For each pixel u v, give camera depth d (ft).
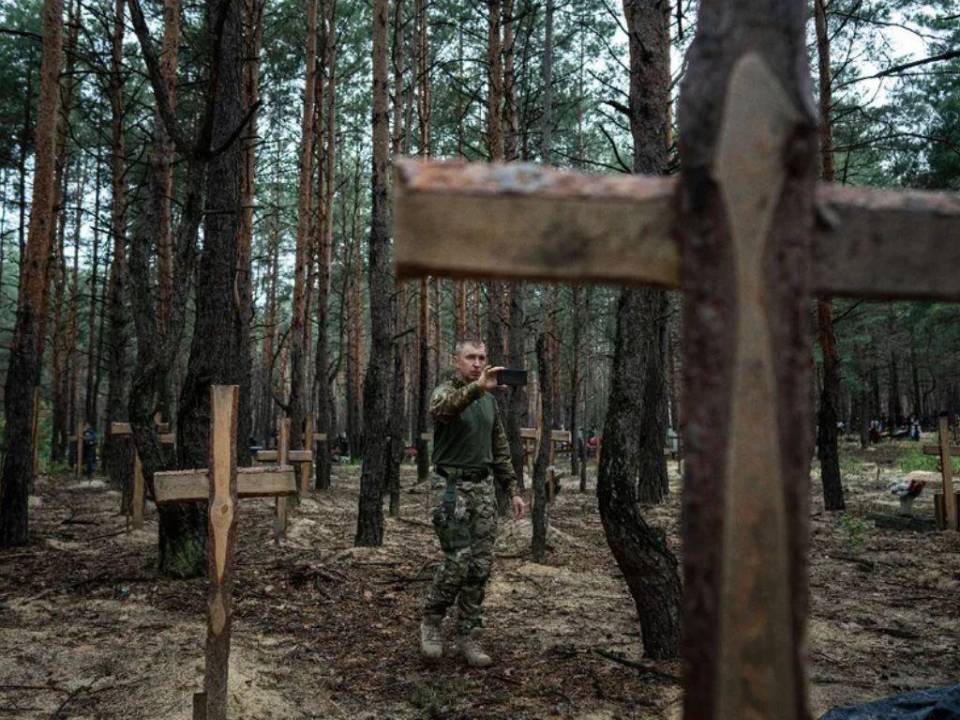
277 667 13.30
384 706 11.80
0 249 67.92
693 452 3.08
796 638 3.02
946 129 46.70
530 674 13.05
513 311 38.91
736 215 3.09
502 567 22.18
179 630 15.35
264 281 95.61
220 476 9.86
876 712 9.07
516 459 41.91
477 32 55.77
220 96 22.70
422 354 55.31
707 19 3.23
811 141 3.18
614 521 13.57
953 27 38.75
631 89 14.51
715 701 3.00
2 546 25.43
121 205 50.16
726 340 3.05
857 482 54.13
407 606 17.75
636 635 15.44
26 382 26.94
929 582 20.80
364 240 97.91
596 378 126.72
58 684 12.35
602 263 3.26
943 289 3.37
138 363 24.17
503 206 3.25
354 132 78.84
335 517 33.96
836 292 3.34
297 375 49.93
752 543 3.01
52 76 29.71
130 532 28.19
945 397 159.22
